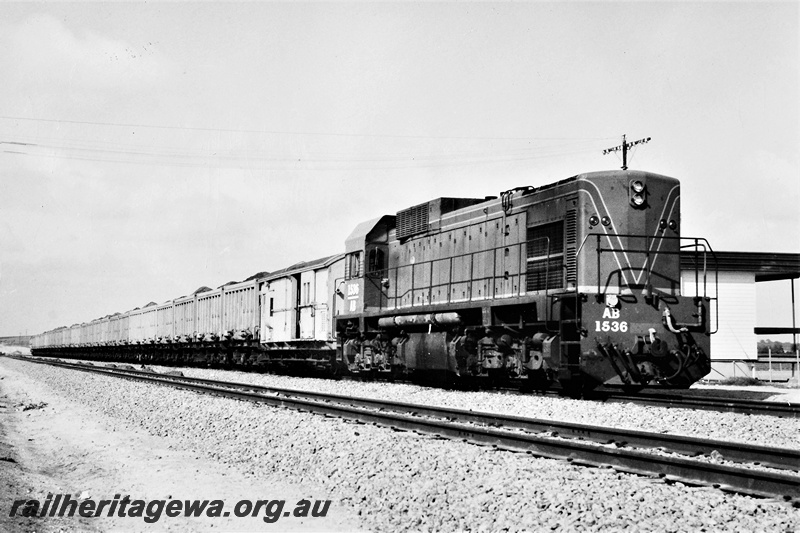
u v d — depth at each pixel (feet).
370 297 75.36
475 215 62.28
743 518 20.97
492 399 51.31
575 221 51.31
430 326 64.03
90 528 26.22
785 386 88.84
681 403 48.39
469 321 61.05
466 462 29.43
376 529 24.06
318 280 89.15
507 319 56.95
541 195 55.06
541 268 54.19
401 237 72.90
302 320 93.20
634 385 48.70
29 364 157.48
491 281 59.31
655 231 50.78
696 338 49.26
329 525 24.76
